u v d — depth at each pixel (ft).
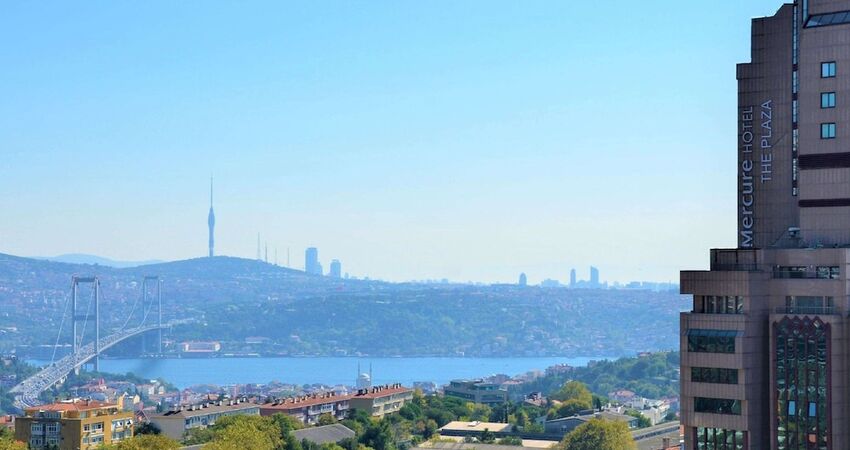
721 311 652.48
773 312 641.81
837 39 651.25
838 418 616.39
